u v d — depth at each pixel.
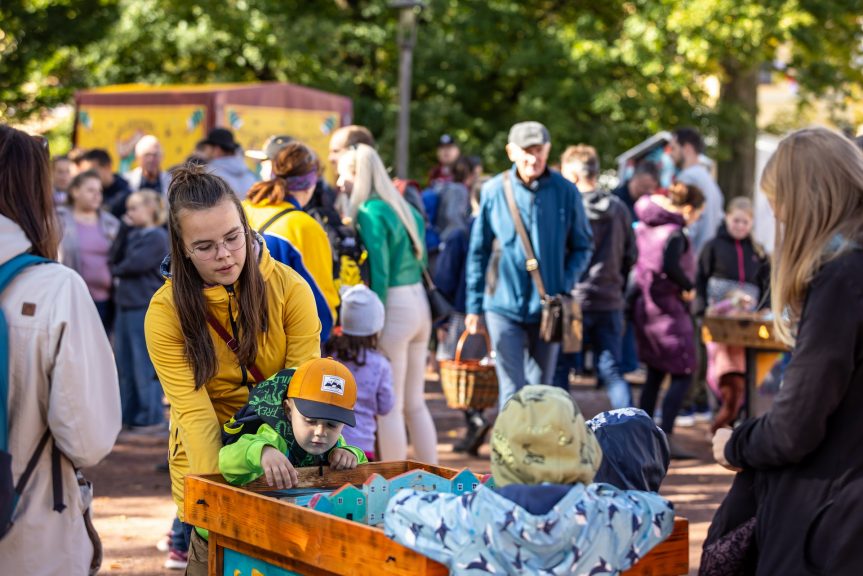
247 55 21.27
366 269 6.36
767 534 3.10
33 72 21.03
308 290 3.80
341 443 3.73
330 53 21.62
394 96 22.28
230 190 3.54
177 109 13.20
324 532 3.01
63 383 3.24
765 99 39.78
